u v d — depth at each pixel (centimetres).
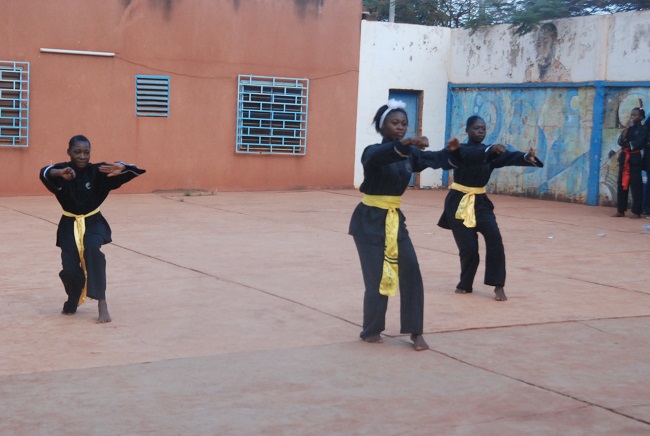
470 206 813
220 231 1250
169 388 530
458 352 623
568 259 1062
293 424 470
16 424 464
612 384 554
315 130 1966
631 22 1650
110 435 450
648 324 723
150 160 1816
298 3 1914
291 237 1200
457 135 2080
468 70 2034
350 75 1984
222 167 1883
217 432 457
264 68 1897
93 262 695
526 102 1888
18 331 668
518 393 531
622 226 1412
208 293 815
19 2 1677
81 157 689
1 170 1697
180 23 1809
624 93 1677
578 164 1775
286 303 777
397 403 508
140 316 722
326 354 613
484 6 1988
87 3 1727
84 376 552
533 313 758
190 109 1839
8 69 1673
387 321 721
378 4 2769
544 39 1831
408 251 628
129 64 1775
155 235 1194
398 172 623
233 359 597
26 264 958
